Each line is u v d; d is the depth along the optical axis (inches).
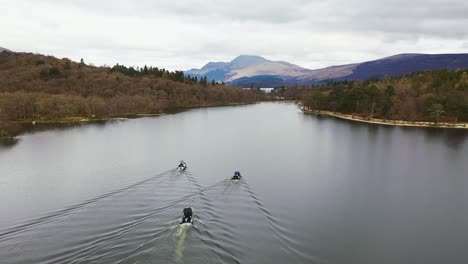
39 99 7470.5
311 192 2618.1
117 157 3663.9
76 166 3250.5
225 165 3346.5
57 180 2760.8
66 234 1648.6
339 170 3376.0
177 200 2144.4
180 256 1386.6
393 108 7849.4
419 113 7632.9
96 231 1664.6
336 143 4864.7
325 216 2134.6
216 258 1398.9
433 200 2573.8
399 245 1818.4
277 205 2230.6
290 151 4210.1
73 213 1952.5
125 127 6176.2
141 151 4010.8
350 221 2086.6
